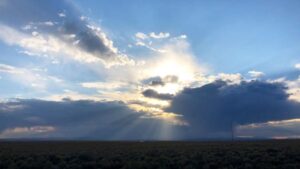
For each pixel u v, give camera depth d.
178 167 31.38
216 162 34.06
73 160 36.03
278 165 32.00
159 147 67.62
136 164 30.86
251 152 45.06
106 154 43.97
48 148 66.19
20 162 33.41
